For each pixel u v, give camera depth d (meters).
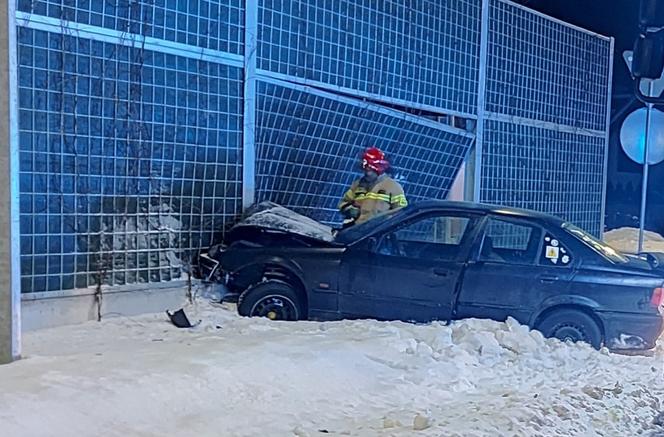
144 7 7.46
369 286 7.52
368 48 10.26
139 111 7.50
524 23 13.19
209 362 5.24
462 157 12.19
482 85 12.32
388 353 6.29
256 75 8.66
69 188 6.95
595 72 15.20
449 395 5.60
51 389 4.36
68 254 6.97
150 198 7.68
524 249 7.71
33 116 6.64
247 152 8.62
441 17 11.44
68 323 6.97
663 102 5.89
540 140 13.78
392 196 9.04
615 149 20.31
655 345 7.82
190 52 7.93
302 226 8.02
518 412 4.88
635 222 20.58
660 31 5.66
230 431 4.24
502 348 6.93
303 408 4.87
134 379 4.69
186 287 7.96
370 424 4.57
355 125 10.21
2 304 5.08
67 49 6.86
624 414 5.20
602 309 7.44
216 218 8.34
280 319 7.57
